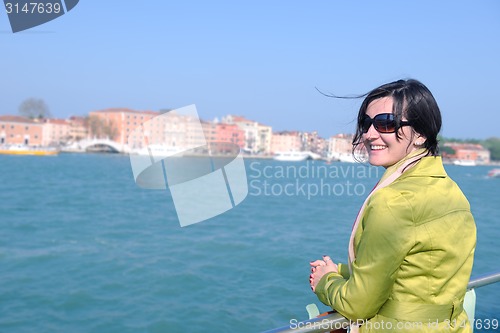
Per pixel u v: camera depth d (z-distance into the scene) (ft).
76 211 63.77
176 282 27.78
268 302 24.20
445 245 5.06
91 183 121.90
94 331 20.88
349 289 5.20
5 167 195.31
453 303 5.23
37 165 220.43
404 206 4.99
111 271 30.48
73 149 400.47
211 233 43.83
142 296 25.41
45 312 23.15
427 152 5.60
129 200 78.64
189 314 22.61
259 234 42.63
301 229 45.14
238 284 27.27
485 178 182.29
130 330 21.03
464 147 343.26
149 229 47.50
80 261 33.24
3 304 24.16
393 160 5.67
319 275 6.24
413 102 5.46
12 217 57.31
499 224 51.39
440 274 5.10
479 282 7.50
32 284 27.68
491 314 17.02
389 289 5.12
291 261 32.07
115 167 215.72
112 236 43.68
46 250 37.14
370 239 5.05
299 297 24.91
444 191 5.29
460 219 5.24
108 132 371.76
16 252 36.35
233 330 20.97
